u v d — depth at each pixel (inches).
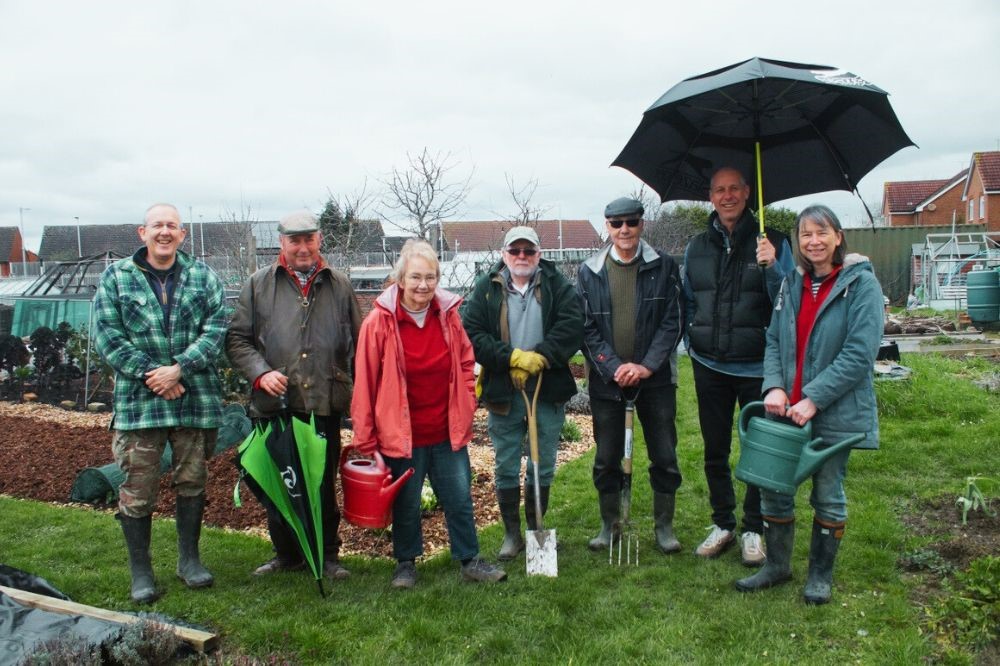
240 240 581.6
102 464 279.1
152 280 161.3
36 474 268.1
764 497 158.2
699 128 185.2
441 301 164.6
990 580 145.0
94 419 389.1
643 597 157.4
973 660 130.3
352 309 175.2
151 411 157.2
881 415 296.0
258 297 168.7
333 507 173.9
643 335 175.0
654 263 175.8
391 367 158.4
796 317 154.3
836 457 147.5
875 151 169.9
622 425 181.0
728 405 177.8
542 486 184.5
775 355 157.5
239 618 150.5
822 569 151.9
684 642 139.6
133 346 157.2
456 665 133.5
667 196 193.5
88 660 120.3
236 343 167.3
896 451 250.1
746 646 137.3
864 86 151.7
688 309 179.0
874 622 143.5
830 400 144.3
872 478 227.0
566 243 1181.7
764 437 149.9
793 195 188.2
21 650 125.8
